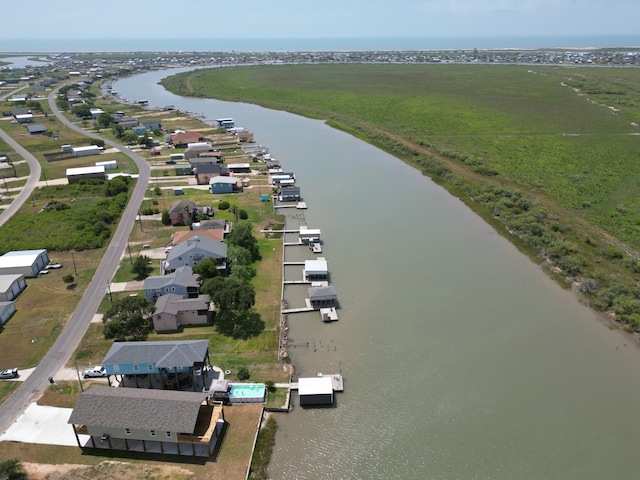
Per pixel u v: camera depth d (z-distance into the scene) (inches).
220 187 5836.6
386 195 5856.3
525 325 3366.1
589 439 2458.2
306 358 3051.2
